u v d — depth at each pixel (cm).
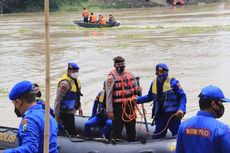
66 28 5897
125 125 1048
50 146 534
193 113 1642
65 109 1095
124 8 10794
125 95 1016
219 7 10112
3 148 1139
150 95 1052
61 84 1080
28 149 508
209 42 3816
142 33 4834
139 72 2534
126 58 3089
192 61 2870
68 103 1095
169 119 1024
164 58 3039
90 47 3750
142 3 11075
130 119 1030
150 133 1091
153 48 3572
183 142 552
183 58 3009
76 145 1049
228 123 1484
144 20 6981
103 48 3653
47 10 487
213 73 2433
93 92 2052
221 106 546
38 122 527
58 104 1081
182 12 8744
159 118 1044
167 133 1111
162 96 1022
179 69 2602
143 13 8856
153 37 4359
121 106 1018
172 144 992
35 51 3569
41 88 2155
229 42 3759
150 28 5450
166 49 3491
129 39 4278
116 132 1030
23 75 2534
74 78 1097
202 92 545
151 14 8456
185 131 548
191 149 540
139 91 1055
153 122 1063
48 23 490
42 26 6200
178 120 1028
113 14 8819
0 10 9775
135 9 10419
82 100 1895
